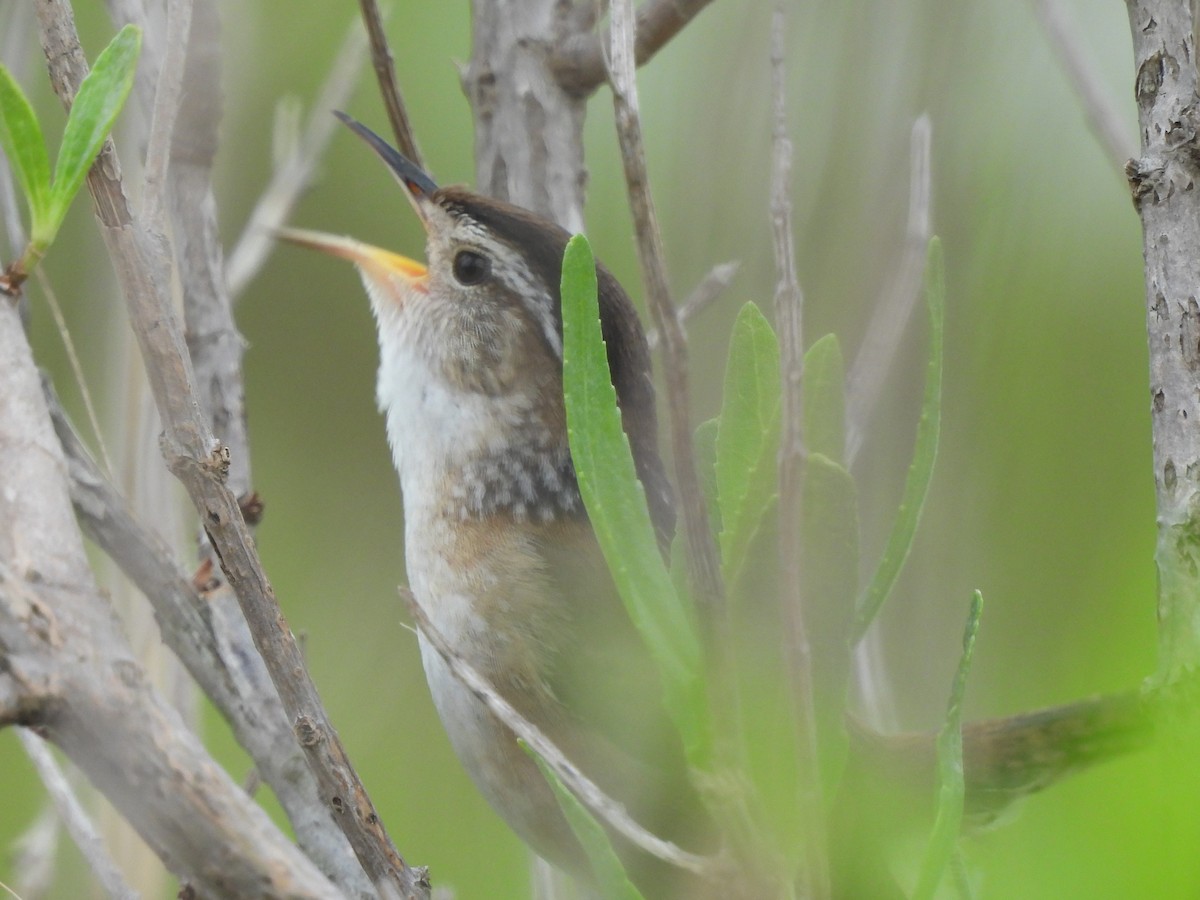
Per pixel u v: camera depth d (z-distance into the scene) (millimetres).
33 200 2379
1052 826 1551
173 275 2488
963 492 2498
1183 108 2459
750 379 2451
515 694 2504
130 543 2480
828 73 2504
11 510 2223
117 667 2084
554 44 2529
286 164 2518
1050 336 2523
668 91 2533
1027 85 2504
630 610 2432
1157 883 1462
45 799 2506
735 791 2365
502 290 2523
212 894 2072
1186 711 1762
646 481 2516
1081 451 2521
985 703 2494
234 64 2523
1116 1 2537
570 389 2439
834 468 2404
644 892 2496
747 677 2445
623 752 2498
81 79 2447
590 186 2545
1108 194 2525
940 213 2500
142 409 2492
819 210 2500
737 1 2510
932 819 2471
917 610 2496
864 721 2490
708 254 2504
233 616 2482
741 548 2447
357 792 2449
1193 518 2455
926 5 2502
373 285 2531
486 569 2512
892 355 2492
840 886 2467
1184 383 2457
